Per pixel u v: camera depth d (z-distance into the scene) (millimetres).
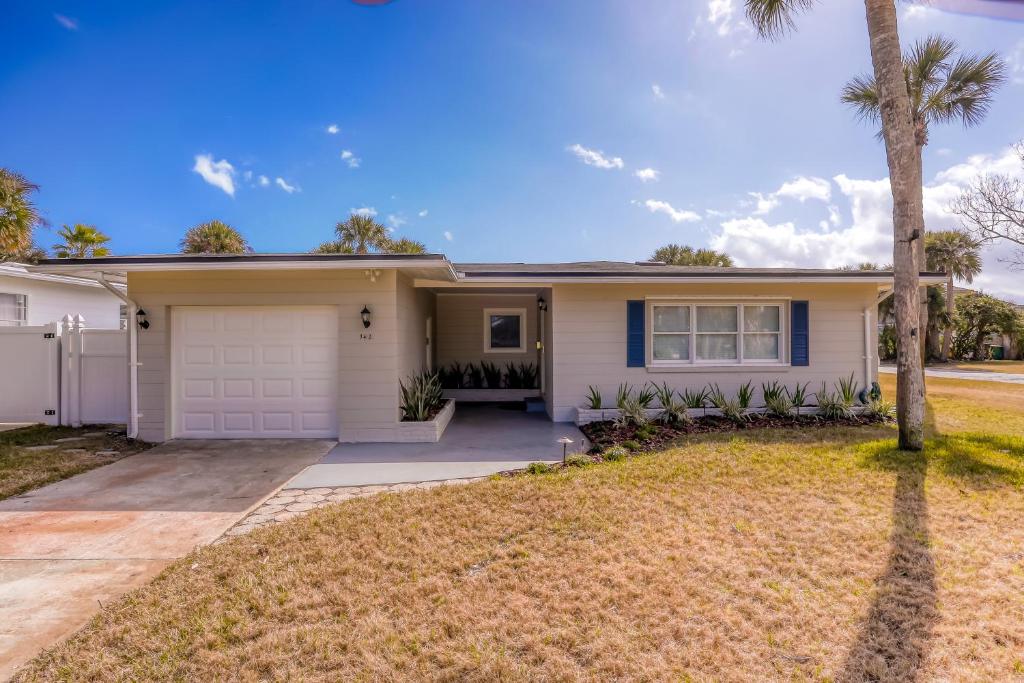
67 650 2479
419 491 4898
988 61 13445
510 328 12461
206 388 7574
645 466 5605
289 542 3707
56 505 4715
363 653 2408
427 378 10258
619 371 9250
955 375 20000
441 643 2484
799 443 6707
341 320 7410
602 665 2318
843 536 3703
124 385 8352
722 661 2354
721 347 9367
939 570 3189
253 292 7387
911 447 6145
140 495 5008
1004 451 6234
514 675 2248
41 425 8406
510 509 4316
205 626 2643
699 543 3596
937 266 28938
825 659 2365
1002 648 2439
